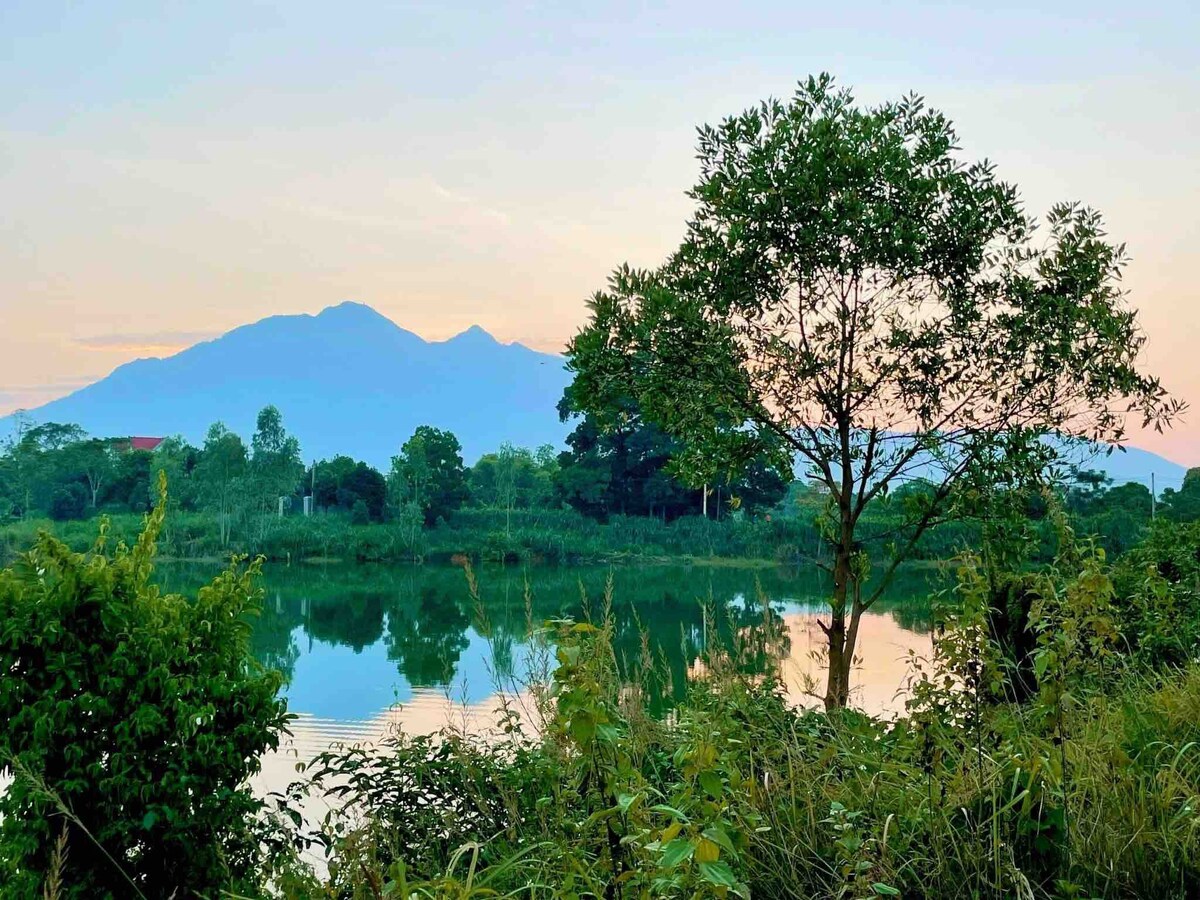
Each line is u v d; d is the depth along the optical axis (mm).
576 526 65188
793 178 7156
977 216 7223
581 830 3174
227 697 5074
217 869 4656
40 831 4473
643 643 4902
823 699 5184
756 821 3043
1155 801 3264
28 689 4641
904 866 2965
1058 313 7121
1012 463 7059
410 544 61844
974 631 3455
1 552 50344
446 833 4230
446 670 5934
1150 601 6742
